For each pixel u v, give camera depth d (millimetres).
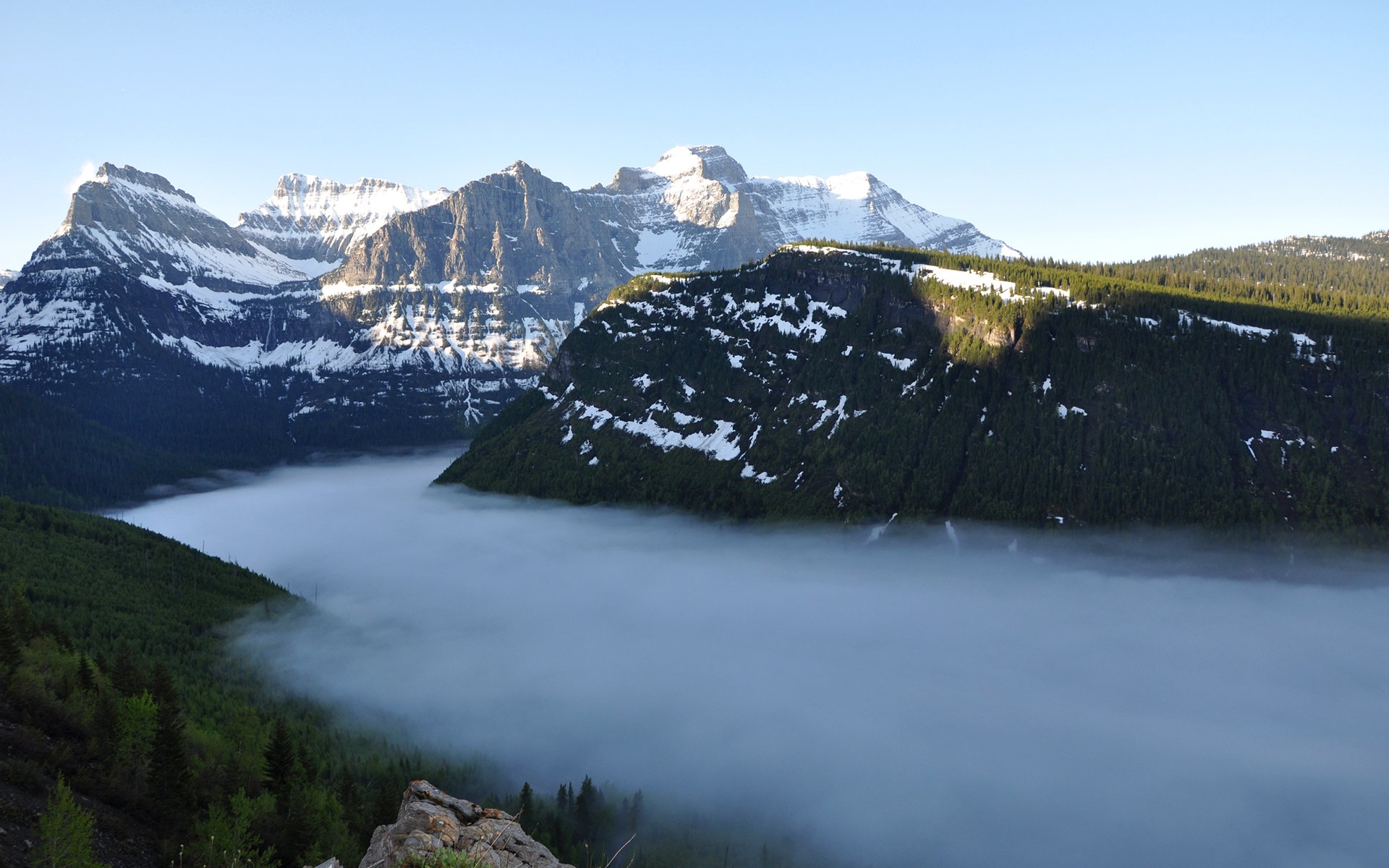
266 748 133000
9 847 79312
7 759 98875
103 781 103188
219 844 97375
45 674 126188
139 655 199500
